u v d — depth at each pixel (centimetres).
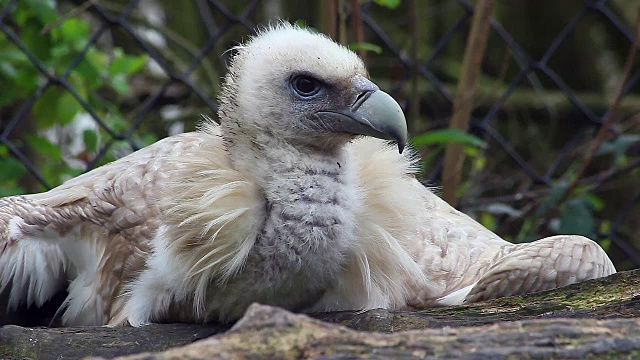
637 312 581
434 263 712
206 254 641
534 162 1486
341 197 652
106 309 693
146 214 674
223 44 1348
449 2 1602
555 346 491
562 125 1537
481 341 491
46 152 1049
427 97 1407
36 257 712
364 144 696
